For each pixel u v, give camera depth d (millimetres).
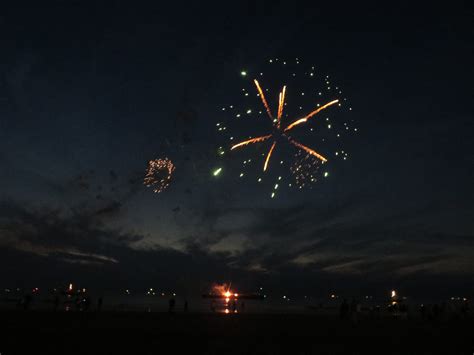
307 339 26641
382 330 33219
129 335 26531
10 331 26484
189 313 51188
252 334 28750
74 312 45844
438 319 48188
